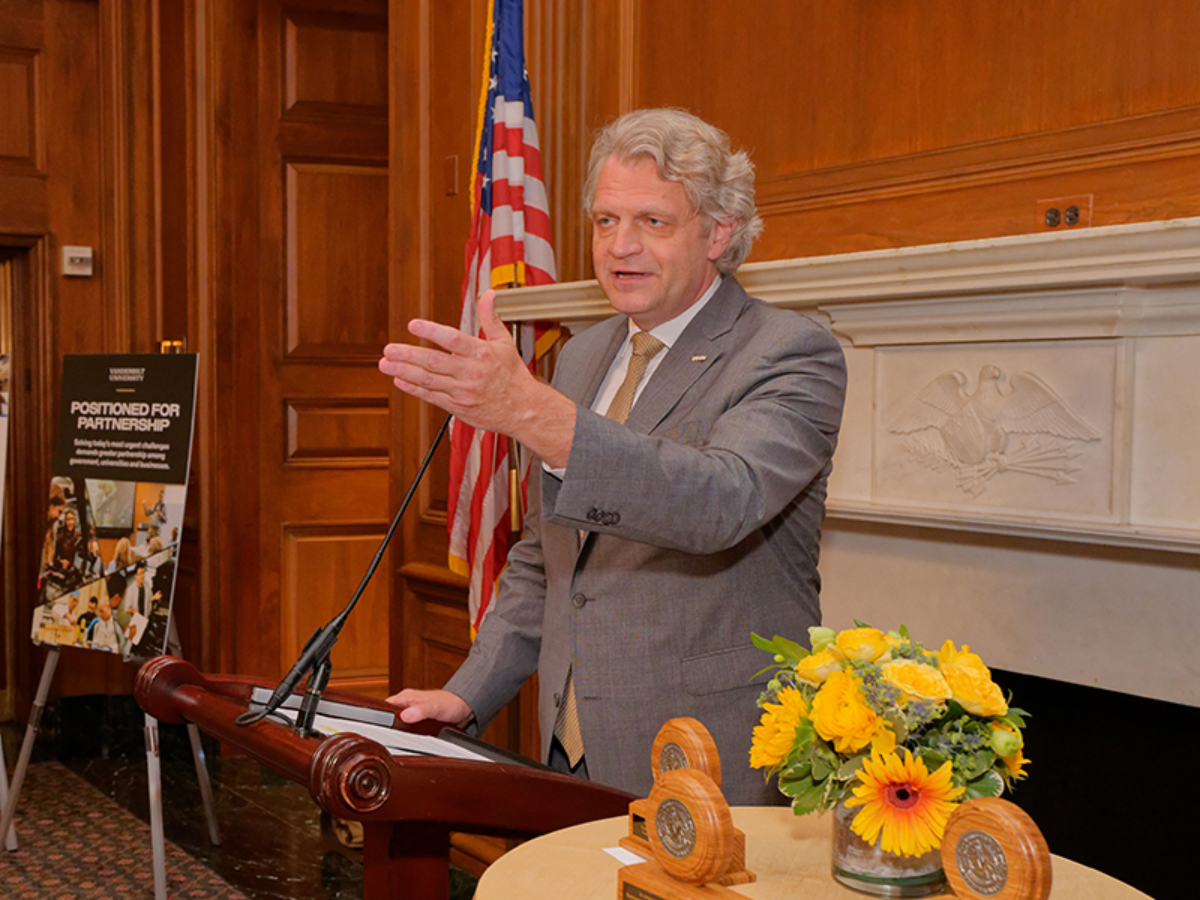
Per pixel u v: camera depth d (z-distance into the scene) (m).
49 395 5.51
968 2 2.32
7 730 5.50
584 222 3.16
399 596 3.86
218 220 4.93
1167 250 1.66
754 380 1.70
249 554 5.05
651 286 1.77
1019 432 2.02
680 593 1.73
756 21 2.74
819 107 2.61
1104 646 1.98
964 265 1.91
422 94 3.72
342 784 1.22
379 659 5.25
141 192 5.49
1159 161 2.04
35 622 4.04
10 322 5.57
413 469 3.82
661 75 2.98
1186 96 2.01
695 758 1.24
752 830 1.38
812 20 2.61
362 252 5.16
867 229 2.51
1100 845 2.08
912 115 2.43
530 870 1.26
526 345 3.09
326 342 5.14
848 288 2.11
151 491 3.93
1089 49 2.13
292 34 5.00
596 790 1.44
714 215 1.78
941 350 2.14
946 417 2.13
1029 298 1.93
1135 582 1.93
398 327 3.85
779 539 1.80
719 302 1.85
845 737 1.13
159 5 5.31
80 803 4.47
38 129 5.45
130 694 5.57
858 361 2.31
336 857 3.88
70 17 5.48
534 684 3.30
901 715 1.12
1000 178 2.27
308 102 5.05
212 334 4.97
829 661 1.19
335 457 5.17
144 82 5.45
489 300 1.42
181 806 4.43
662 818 1.19
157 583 3.86
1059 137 2.18
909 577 2.29
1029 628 2.08
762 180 2.73
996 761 1.18
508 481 3.16
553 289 2.78
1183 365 1.80
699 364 1.78
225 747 5.14
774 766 1.25
